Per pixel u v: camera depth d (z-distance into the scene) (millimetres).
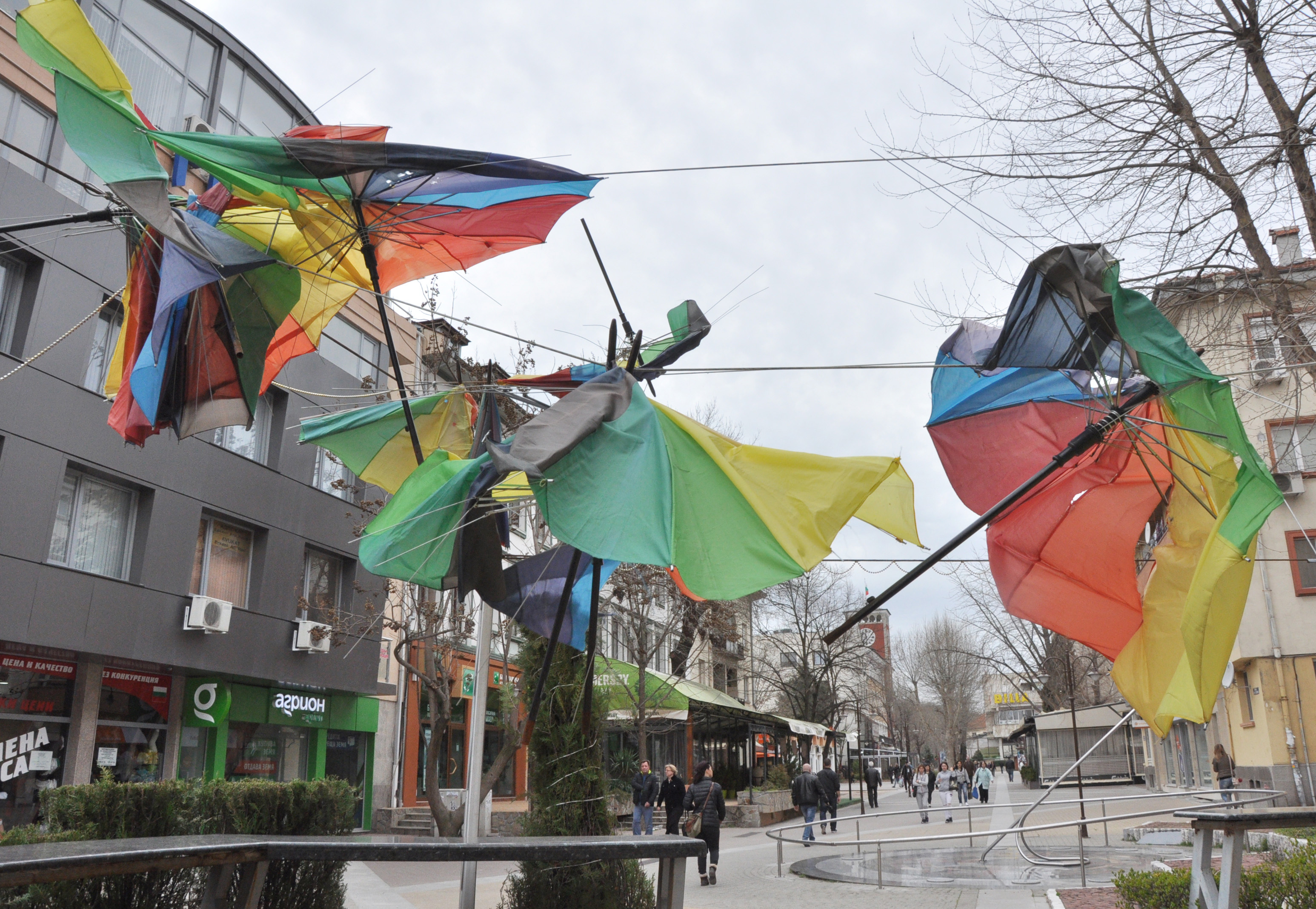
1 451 14539
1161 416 7000
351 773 23734
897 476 6691
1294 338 10164
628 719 27031
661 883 5145
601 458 5453
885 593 6434
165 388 6691
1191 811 6523
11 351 15086
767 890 13078
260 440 20750
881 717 77125
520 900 8281
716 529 5656
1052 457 7789
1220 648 6293
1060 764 52344
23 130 15875
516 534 16047
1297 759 22797
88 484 16500
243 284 6703
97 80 5703
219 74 20641
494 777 15633
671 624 26391
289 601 20688
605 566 7203
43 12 5633
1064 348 6566
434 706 19297
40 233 15453
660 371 6328
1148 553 8352
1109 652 7672
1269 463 20812
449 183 6480
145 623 16875
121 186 5434
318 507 21891
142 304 6512
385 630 25062
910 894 12156
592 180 6488
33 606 14789
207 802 8867
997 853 17578
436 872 15742
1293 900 6051
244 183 6051
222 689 18891
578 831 9367
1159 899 6820
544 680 6406
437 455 6652
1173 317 11023
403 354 24750
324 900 7172
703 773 14570
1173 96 10195
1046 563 7859
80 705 16328
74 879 3977
